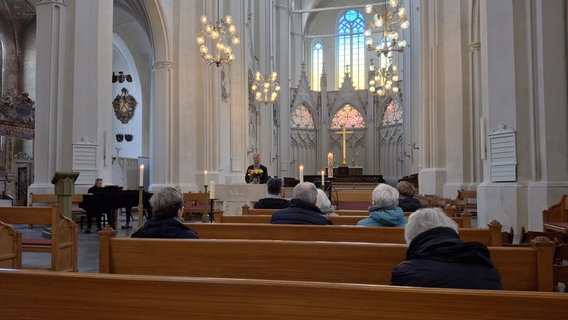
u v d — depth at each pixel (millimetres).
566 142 10109
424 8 20016
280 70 36281
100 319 2350
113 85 26281
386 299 2088
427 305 2053
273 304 2182
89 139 13773
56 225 6621
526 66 10516
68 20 13703
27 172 21344
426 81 19828
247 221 5969
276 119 35688
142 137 26094
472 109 17266
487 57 11086
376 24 20281
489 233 4613
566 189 9938
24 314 2438
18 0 21594
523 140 10453
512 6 10578
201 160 19078
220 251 3621
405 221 5008
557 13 10242
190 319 2262
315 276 3566
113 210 12469
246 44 24766
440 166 19031
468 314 2018
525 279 3336
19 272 2451
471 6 17094
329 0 45281
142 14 21406
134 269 3697
